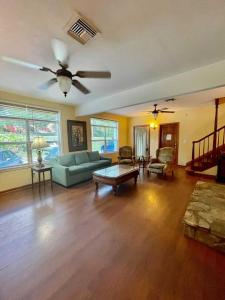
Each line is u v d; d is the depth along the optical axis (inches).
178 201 116.7
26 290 50.2
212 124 212.5
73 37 64.3
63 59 80.4
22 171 151.3
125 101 139.6
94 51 75.7
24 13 52.7
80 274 55.9
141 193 133.6
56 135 184.1
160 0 48.6
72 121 197.2
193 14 54.4
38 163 154.3
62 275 55.6
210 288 50.3
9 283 52.6
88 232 80.6
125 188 146.8
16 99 145.0
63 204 113.7
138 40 68.1
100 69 95.4
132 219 92.7
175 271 56.9
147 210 103.3
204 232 71.3
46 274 56.0
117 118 281.6
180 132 245.1
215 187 126.5
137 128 301.1
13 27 58.9
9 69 95.0
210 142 214.8
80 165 176.6
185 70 98.7
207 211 85.7
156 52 77.9
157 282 52.6
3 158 140.3
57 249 68.6
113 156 279.7
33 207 109.2
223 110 202.1
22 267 59.1
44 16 54.1
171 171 204.7
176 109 232.8
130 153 248.4
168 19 56.4
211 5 50.7
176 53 79.1
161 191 138.0
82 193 135.2
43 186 154.9
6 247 69.9
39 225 87.1
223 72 87.2
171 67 94.3
